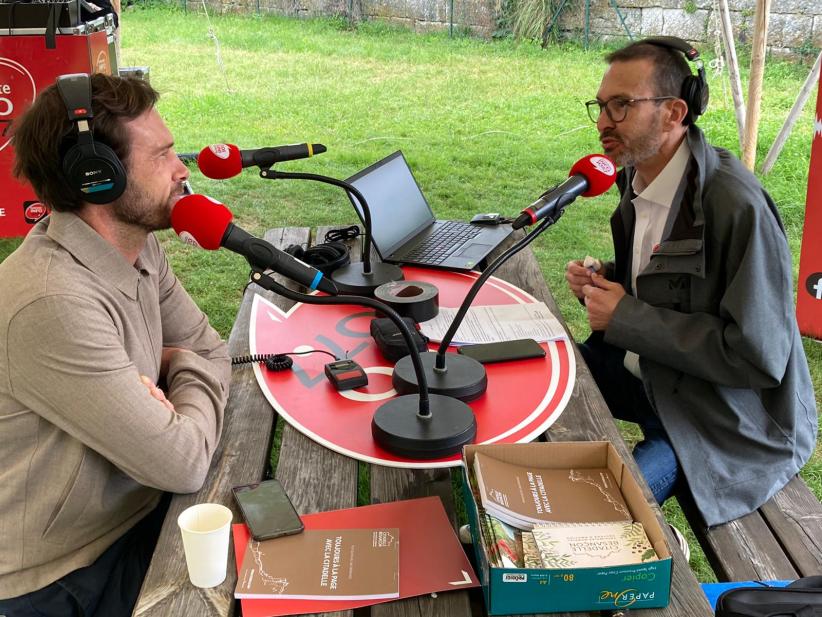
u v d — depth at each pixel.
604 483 1.59
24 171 1.70
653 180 2.38
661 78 2.25
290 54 11.09
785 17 9.55
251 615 1.38
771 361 2.10
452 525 1.60
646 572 1.33
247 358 2.21
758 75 5.40
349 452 1.81
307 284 1.67
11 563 1.71
